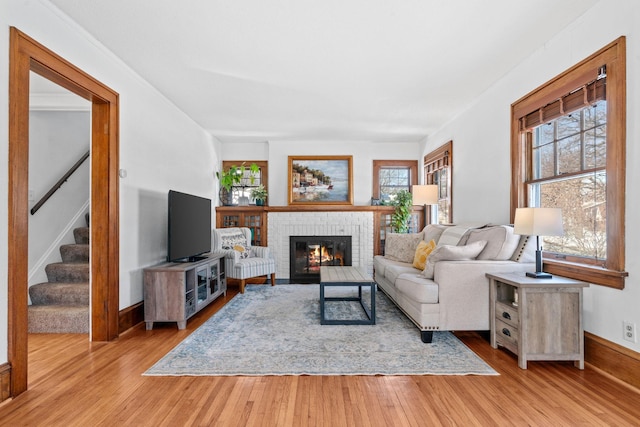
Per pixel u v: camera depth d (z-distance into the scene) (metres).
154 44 2.77
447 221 5.17
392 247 4.95
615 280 2.16
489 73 3.38
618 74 2.13
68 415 1.79
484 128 3.88
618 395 1.97
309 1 2.21
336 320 3.39
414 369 2.33
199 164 5.19
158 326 3.35
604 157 2.39
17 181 1.98
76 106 3.28
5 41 1.93
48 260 3.72
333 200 6.32
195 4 2.24
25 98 2.05
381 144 6.50
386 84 3.62
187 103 4.19
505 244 2.99
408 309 3.17
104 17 2.40
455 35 2.65
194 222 4.10
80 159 4.15
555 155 2.90
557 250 2.87
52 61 2.27
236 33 2.60
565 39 2.57
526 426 1.69
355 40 2.71
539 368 2.35
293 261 6.08
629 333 2.09
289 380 2.19
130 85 3.24
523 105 3.11
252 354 2.60
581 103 2.47
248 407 1.87
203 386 2.11
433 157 5.58
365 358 2.52
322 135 5.90
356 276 3.70
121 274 3.11
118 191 3.03
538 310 2.33
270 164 6.31
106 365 2.41
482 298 2.80
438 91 3.84
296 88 3.72
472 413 1.80
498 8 2.31
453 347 2.74
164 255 3.93
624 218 2.12
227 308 4.02
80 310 3.18
